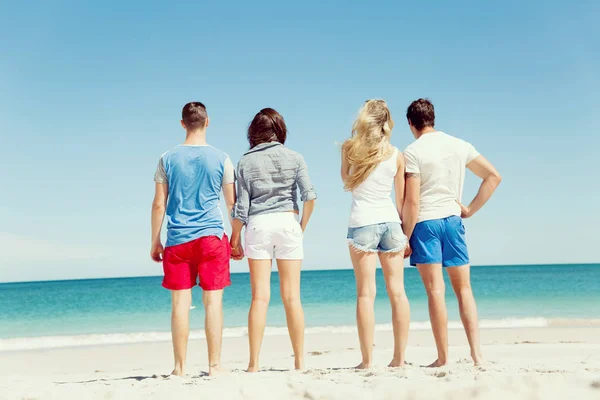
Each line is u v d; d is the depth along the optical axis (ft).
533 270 175.32
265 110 12.88
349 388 9.04
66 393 9.45
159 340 38.06
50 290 116.67
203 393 9.00
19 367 25.30
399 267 12.16
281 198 12.36
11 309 76.48
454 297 68.74
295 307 12.28
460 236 12.23
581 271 164.04
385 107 12.47
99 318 63.72
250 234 12.25
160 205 11.70
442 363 11.93
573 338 31.19
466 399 8.47
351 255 12.25
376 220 11.96
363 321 11.94
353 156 12.18
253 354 12.04
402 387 8.89
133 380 11.20
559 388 8.51
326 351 26.99
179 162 11.58
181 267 11.40
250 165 12.24
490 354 21.56
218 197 11.84
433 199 12.23
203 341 35.01
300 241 12.44
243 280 142.61
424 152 12.23
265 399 8.84
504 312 59.06
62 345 35.76
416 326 41.14
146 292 105.29
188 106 12.16
